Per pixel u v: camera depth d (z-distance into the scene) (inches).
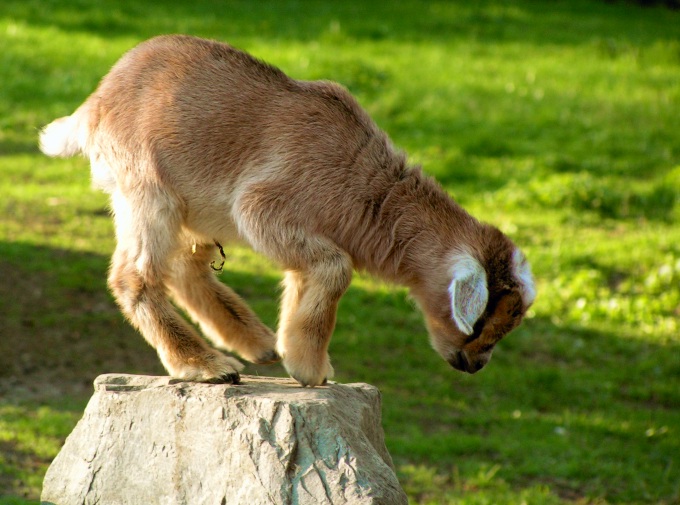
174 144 372.8
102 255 841.5
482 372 728.3
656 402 709.3
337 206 373.7
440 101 1317.7
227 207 377.4
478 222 396.5
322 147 374.6
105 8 1581.0
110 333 722.8
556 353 772.6
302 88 384.5
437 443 615.2
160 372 669.9
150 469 352.5
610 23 1844.2
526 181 1100.5
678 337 798.5
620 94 1402.6
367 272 398.6
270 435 338.6
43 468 525.7
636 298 847.7
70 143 402.3
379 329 776.3
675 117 1320.1
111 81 389.1
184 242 398.6
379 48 1528.1
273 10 1712.6
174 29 1504.7
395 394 679.7
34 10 1521.9
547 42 1663.4
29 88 1242.0
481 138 1209.4
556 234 972.6
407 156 403.5
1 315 719.1
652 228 1003.9
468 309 352.2
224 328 410.6
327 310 370.6
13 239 848.3
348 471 329.7
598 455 621.3
